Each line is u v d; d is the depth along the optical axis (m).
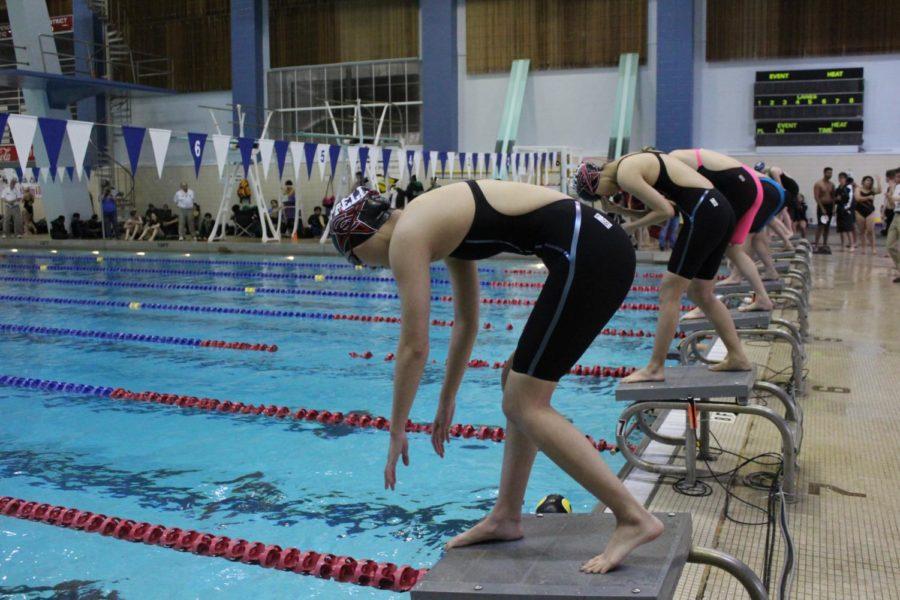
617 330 7.20
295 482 3.58
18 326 7.84
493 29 18.33
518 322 7.67
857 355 5.48
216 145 8.62
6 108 20.58
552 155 16.31
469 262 2.16
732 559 1.98
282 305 9.10
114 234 17.58
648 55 17.41
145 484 3.57
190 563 2.78
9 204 18.94
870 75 15.86
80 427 4.47
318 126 20.00
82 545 2.94
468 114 18.78
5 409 4.86
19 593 2.57
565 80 18.00
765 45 16.47
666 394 3.18
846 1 15.84
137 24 21.08
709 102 17.02
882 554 2.61
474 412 4.64
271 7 20.00
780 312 7.17
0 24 22.20
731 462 3.49
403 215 1.99
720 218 3.28
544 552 1.97
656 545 1.96
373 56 19.30
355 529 3.06
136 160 7.17
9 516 3.20
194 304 9.23
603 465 1.90
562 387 5.24
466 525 3.09
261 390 5.25
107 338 7.23
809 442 3.72
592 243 1.96
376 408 4.79
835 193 13.38
